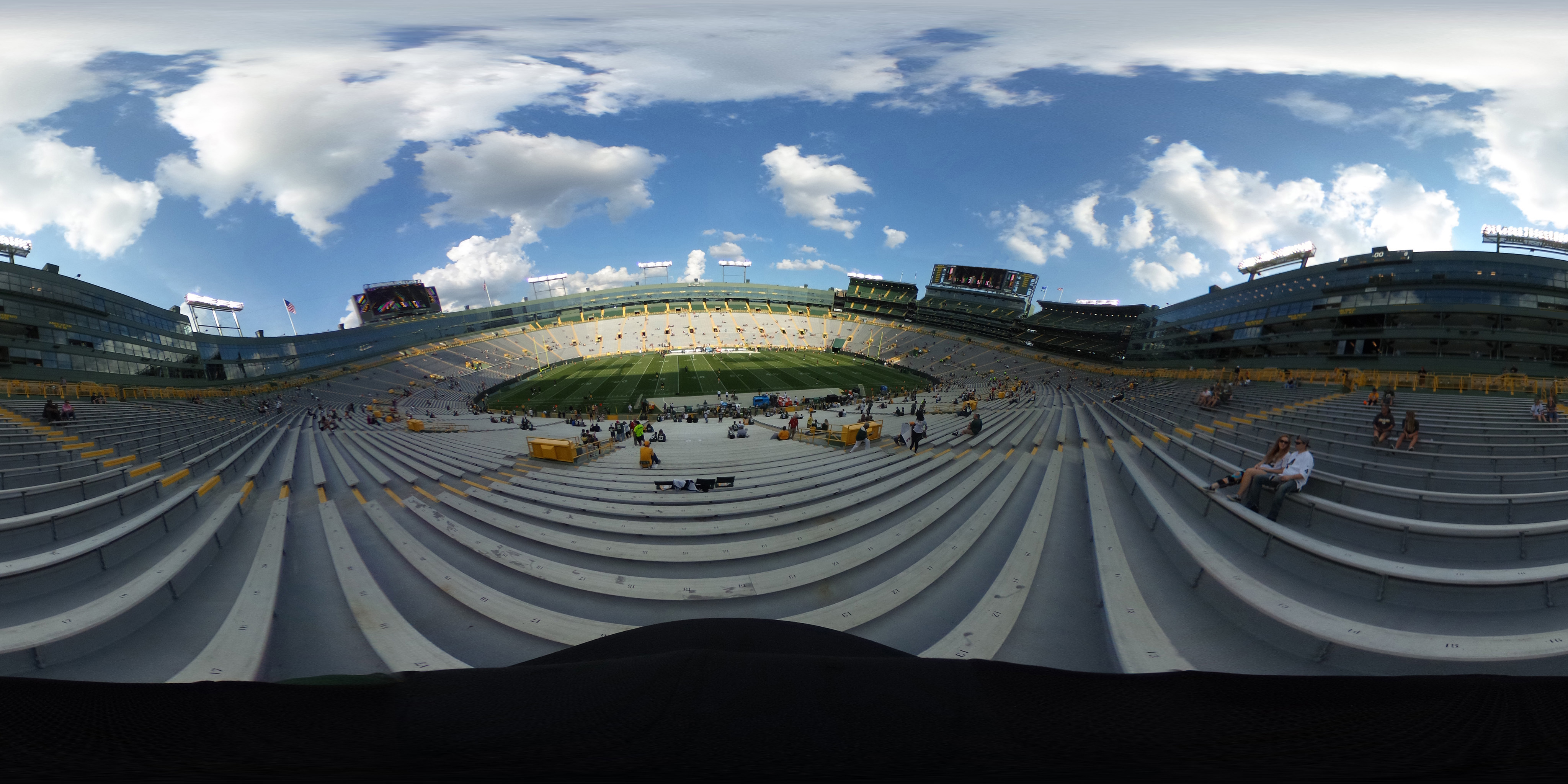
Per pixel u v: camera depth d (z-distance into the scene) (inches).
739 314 6791.3
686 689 62.0
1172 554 278.8
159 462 597.0
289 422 1716.3
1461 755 44.1
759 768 46.5
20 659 199.3
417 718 56.4
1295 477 280.8
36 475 508.1
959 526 375.6
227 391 2935.5
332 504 494.9
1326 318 2416.3
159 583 269.3
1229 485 318.0
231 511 413.4
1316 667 178.4
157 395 2244.1
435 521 436.8
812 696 60.7
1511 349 2003.0
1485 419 683.4
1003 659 212.2
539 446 816.9
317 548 381.4
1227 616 219.9
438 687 64.5
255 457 785.6
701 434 1491.1
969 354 4813.0
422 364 4301.2
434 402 3193.9
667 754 48.2
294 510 485.4
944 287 6658.5
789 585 296.0
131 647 231.9
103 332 2436.0
